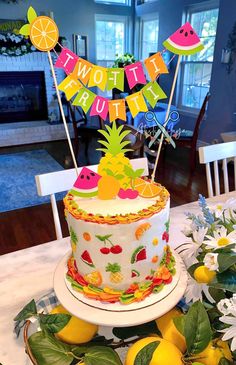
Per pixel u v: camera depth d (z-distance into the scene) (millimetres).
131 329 720
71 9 5359
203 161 1611
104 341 729
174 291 750
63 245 1121
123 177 787
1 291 886
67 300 732
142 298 724
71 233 760
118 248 700
